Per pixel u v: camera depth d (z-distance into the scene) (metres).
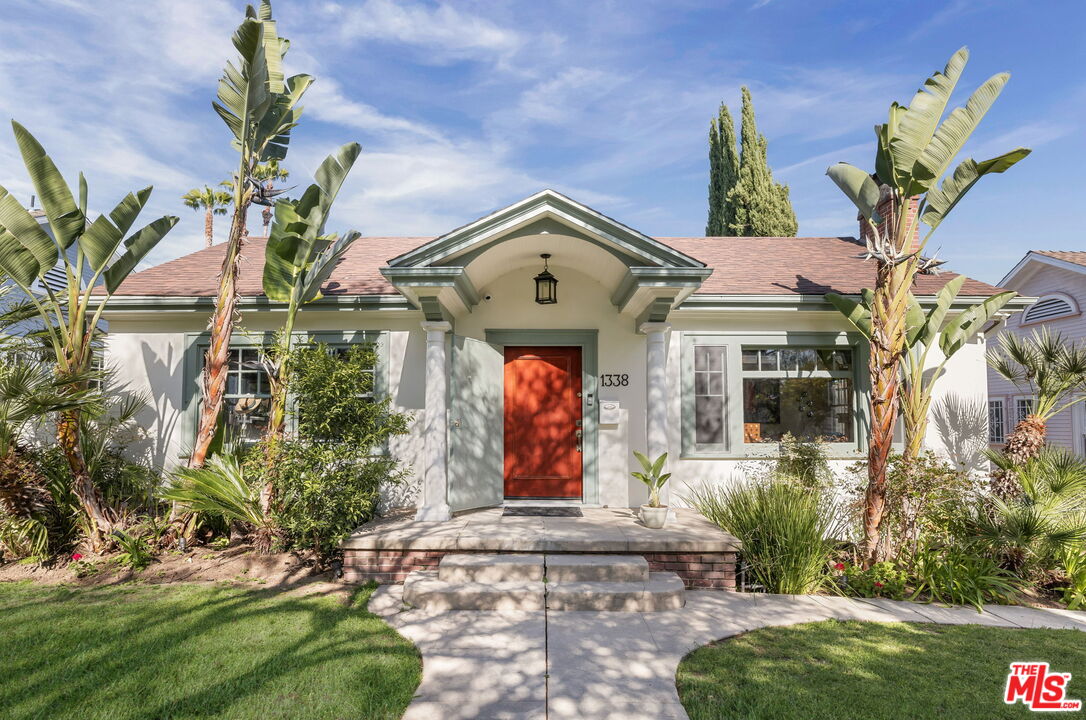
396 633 5.07
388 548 6.43
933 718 3.74
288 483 6.54
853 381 9.05
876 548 6.82
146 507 8.12
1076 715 3.78
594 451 8.76
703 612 5.68
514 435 8.97
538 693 4.07
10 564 6.90
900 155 6.53
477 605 5.71
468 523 7.29
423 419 8.75
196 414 8.75
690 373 8.94
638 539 6.47
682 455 8.82
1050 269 13.91
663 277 6.89
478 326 8.87
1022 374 8.89
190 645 4.69
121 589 6.11
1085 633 5.31
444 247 6.85
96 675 4.18
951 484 6.67
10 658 4.45
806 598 6.21
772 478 7.95
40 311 6.89
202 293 8.62
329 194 7.59
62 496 7.16
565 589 5.78
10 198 6.55
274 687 4.04
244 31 6.30
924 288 9.27
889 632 5.24
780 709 3.82
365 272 9.71
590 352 8.90
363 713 3.74
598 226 6.88
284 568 6.70
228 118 7.16
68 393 6.80
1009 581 6.64
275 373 7.18
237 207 7.29
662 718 3.77
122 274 7.29
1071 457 7.43
